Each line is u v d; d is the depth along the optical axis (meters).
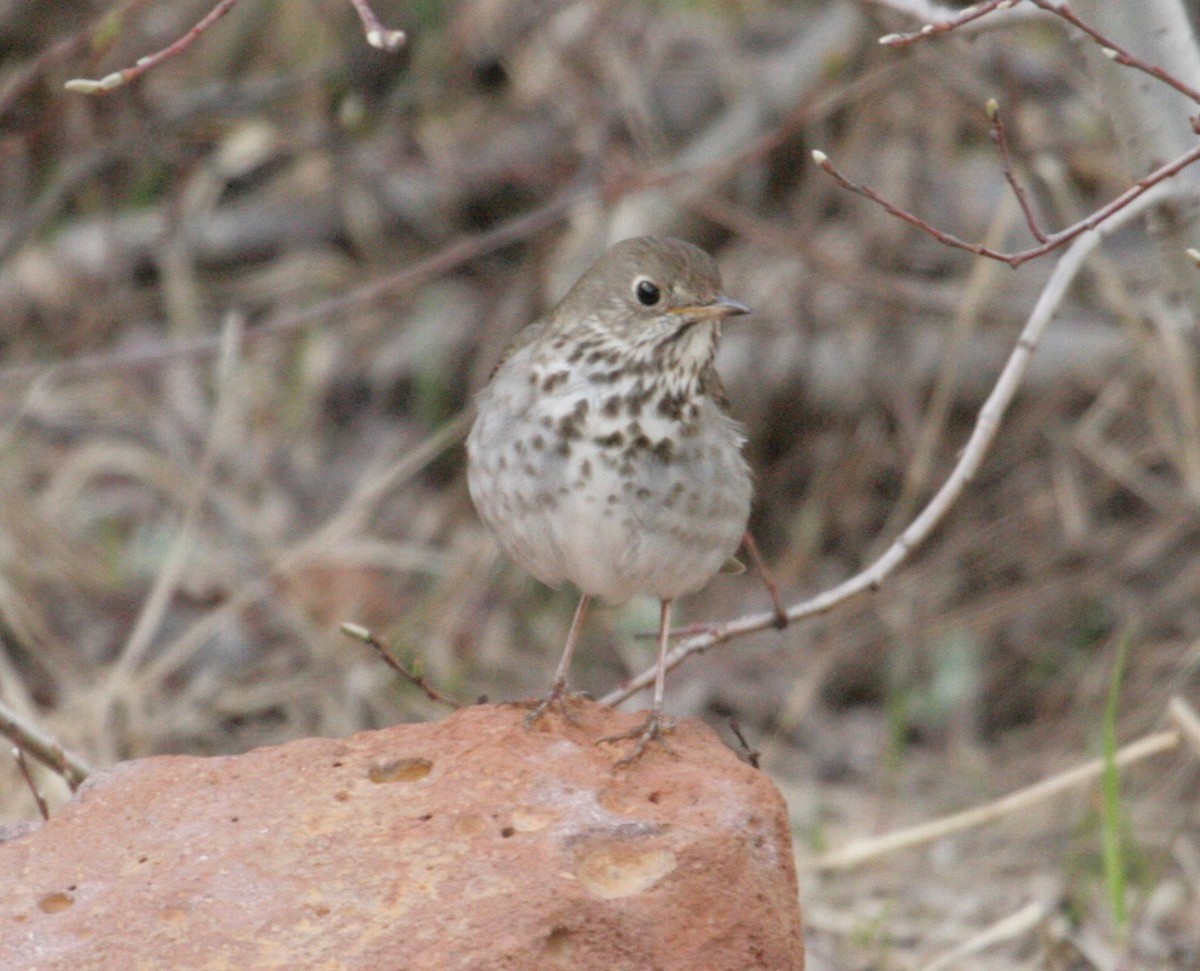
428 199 14.79
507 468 7.25
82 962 5.26
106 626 12.28
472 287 14.67
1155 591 12.92
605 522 7.13
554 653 12.81
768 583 8.01
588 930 5.35
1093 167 13.88
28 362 14.13
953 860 10.73
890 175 14.27
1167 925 9.82
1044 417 13.77
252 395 14.16
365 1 6.45
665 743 6.16
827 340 14.00
